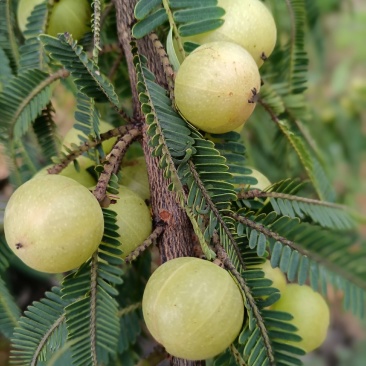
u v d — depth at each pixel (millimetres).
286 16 308
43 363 248
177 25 229
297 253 218
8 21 279
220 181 215
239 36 234
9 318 267
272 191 237
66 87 265
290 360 211
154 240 230
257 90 219
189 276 206
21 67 261
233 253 222
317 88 517
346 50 646
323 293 213
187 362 234
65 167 230
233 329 208
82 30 270
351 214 249
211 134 230
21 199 207
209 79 211
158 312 206
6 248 265
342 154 530
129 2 246
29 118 251
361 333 698
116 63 291
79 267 218
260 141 376
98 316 218
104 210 218
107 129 261
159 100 215
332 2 426
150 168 233
